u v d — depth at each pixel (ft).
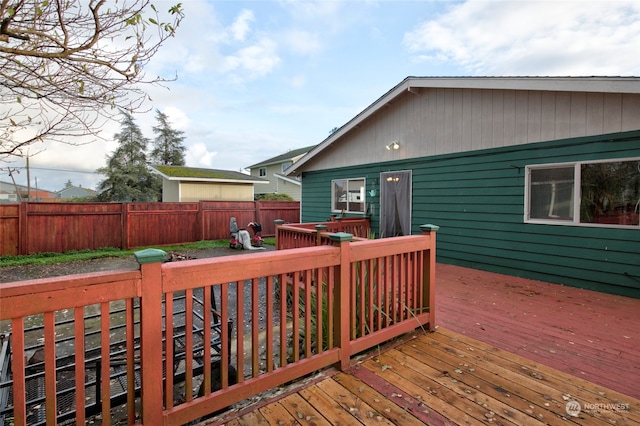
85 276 4.29
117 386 8.59
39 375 6.34
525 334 9.52
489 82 17.51
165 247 32.55
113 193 68.18
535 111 16.53
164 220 33.55
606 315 11.26
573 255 15.29
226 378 5.69
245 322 13.51
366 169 26.89
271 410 5.83
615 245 14.07
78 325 4.27
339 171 29.76
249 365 9.29
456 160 20.25
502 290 14.62
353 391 6.42
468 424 5.43
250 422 5.50
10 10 4.70
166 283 4.89
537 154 16.47
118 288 4.49
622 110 13.74
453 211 20.48
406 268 9.02
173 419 5.03
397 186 24.21
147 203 32.55
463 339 8.95
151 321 4.76
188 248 32.12
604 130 14.24
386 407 5.91
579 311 11.69
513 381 6.81
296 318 6.62
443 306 12.24
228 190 51.11
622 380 6.95
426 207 22.12
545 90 15.55
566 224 15.52
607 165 14.29
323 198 31.73
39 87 5.94
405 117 23.50
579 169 15.03
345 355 7.27
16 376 3.89
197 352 9.13
